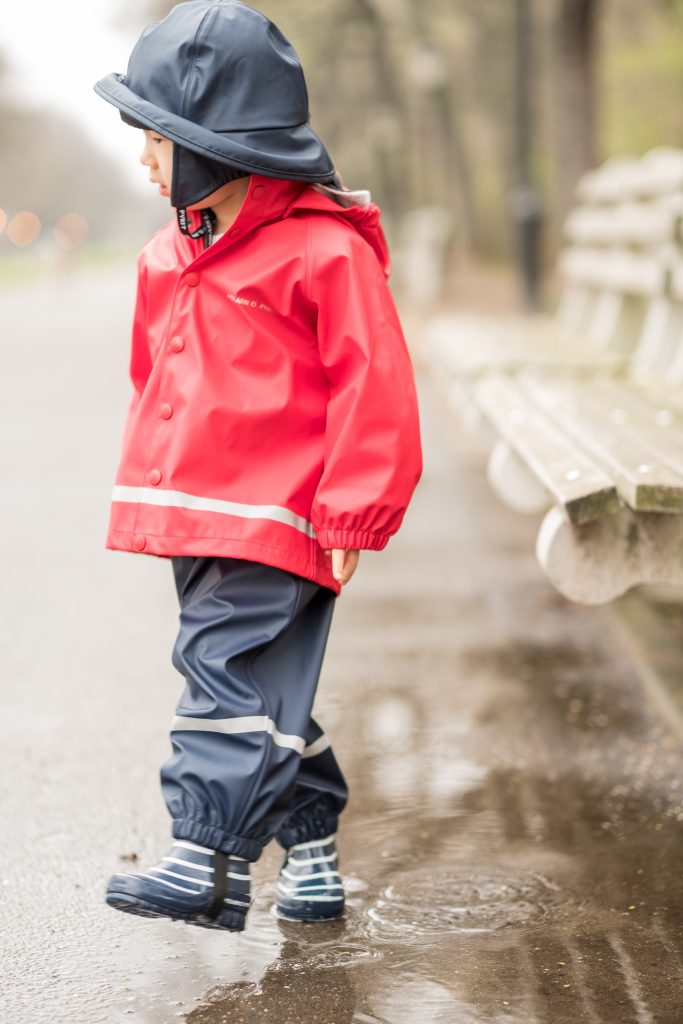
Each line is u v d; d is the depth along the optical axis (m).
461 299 24.53
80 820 3.53
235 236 2.75
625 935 2.81
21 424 11.66
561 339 7.16
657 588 5.58
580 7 15.44
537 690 4.53
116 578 6.34
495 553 6.54
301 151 2.71
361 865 3.22
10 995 2.62
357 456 2.66
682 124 27.91
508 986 2.60
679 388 5.07
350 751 4.03
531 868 3.17
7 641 5.28
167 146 2.76
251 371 2.74
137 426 2.80
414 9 25.44
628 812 3.49
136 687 4.68
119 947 2.83
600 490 3.16
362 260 2.74
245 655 2.71
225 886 2.62
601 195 7.60
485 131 40.31
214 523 2.70
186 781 2.64
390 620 5.43
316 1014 2.51
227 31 2.67
